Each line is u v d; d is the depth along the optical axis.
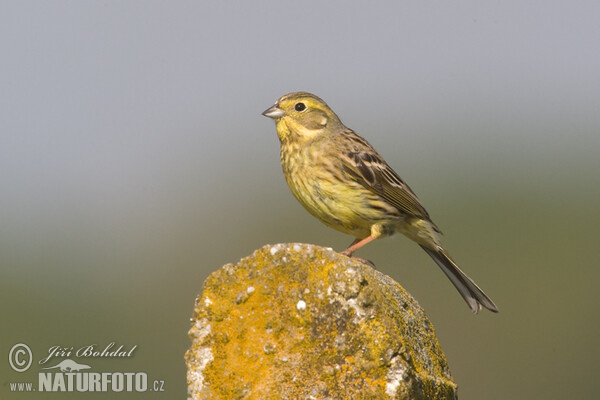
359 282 6.73
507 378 19.30
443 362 7.39
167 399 17.09
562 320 20.02
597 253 20.77
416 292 19.47
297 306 6.84
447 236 21.42
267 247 6.98
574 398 19.20
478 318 19.30
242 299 6.97
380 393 6.62
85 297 19.02
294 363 6.80
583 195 22.25
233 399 6.89
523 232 21.41
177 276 20.27
